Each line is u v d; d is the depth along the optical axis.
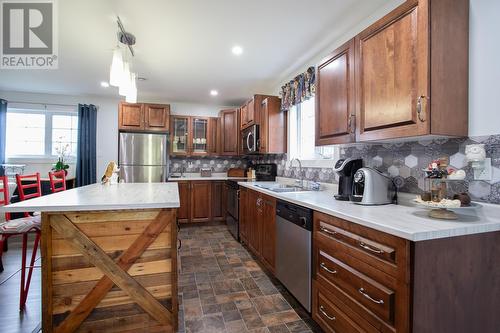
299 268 1.84
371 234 1.21
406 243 1.03
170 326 1.59
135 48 2.62
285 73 3.35
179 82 3.73
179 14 2.03
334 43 2.51
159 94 4.41
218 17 2.08
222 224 4.62
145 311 1.56
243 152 4.23
